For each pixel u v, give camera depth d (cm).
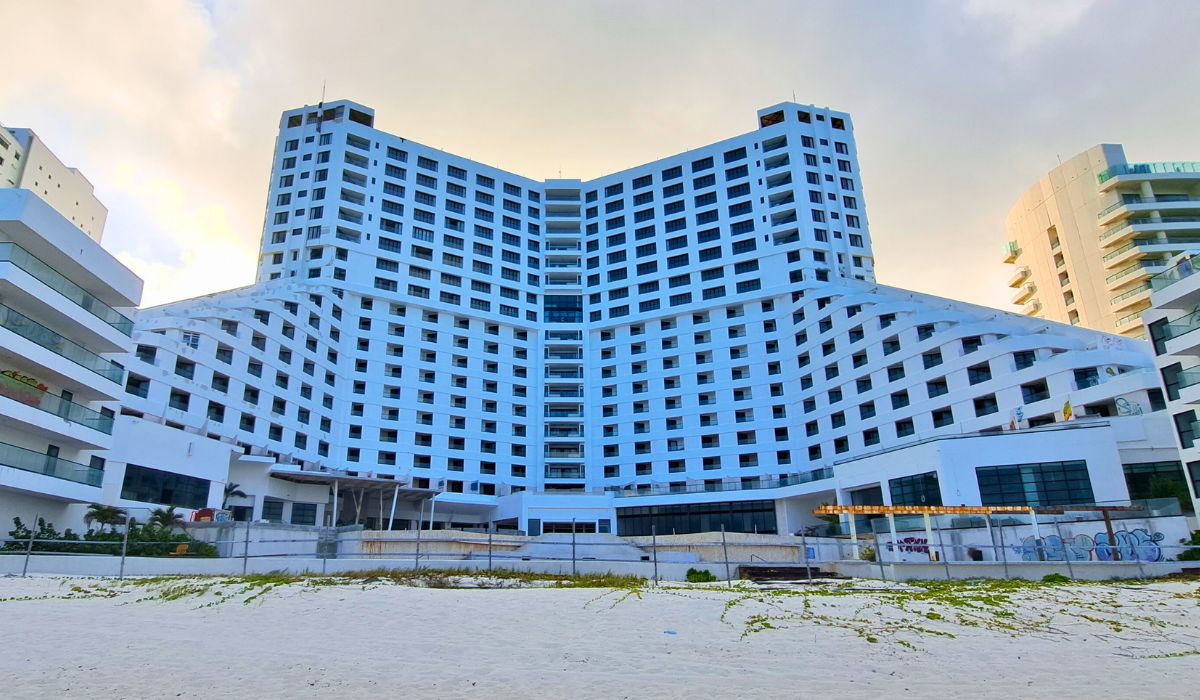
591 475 9088
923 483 5288
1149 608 1975
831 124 9862
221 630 1647
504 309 9744
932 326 6794
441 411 8794
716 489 8062
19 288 3400
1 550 3003
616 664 1343
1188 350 3962
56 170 8756
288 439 7000
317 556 3466
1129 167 8881
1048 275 9838
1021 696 1139
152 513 3947
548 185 10706
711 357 9062
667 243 9875
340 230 8819
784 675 1269
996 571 2923
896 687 1192
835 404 7719
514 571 2914
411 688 1161
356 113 9631
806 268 8819
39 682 1166
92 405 4144
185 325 5872
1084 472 4625
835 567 3253
